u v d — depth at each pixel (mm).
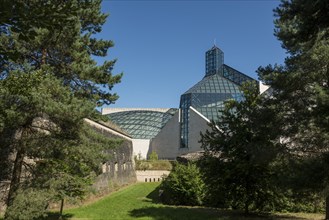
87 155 13422
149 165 52781
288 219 16453
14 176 13133
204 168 18547
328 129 10445
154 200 27031
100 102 15500
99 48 15859
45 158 13359
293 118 14594
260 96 17031
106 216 18156
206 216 17703
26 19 3682
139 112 93312
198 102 69688
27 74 11672
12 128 12766
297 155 15359
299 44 14359
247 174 17188
